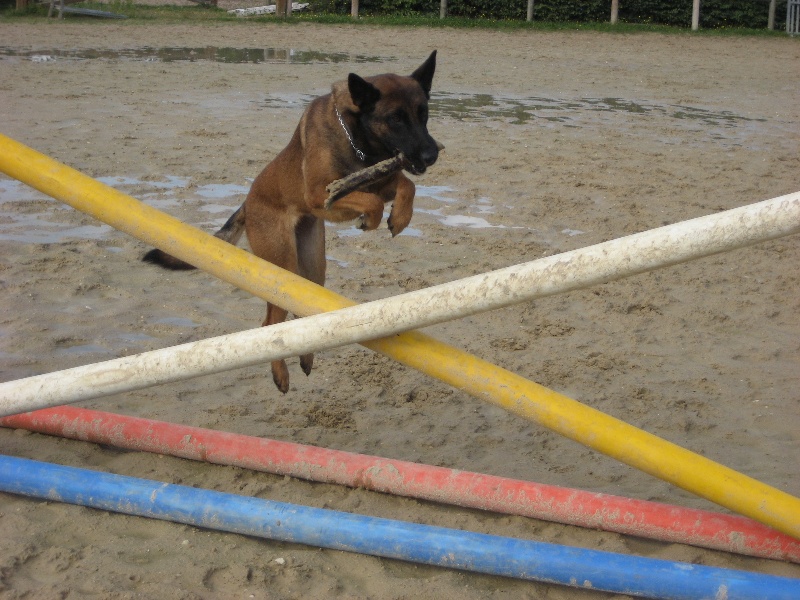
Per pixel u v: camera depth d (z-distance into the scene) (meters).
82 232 7.95
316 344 4.12
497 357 6.32
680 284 7.53
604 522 4.59
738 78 19.73
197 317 6.65
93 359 6.00
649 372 6.20
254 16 27.14
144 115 12.61
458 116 13.99
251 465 4.95
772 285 7.52
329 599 4.21
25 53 17.95
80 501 4.64
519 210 9.19
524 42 24.45
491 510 4.74
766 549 4.46
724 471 4.11
